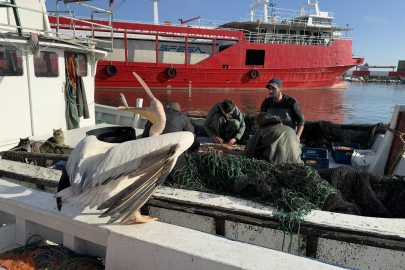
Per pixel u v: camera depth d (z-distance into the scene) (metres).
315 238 2.10
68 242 2.33
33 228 2.53
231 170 2.62
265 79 25.02
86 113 6.29
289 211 2.19
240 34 23.56
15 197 2.49
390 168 3.86
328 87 28.64
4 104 4.79
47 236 2.54
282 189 2.32
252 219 2.21
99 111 8.34
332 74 27.55
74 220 2.16
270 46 24.33
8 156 3.61
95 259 2.30
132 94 20.55
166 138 1.55
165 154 1.49
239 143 6.52
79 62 6.19
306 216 2.15
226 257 1.71
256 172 2.54
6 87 4.78
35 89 5.20
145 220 2.10
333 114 14.94
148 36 22.89
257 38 24.81
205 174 2.71
